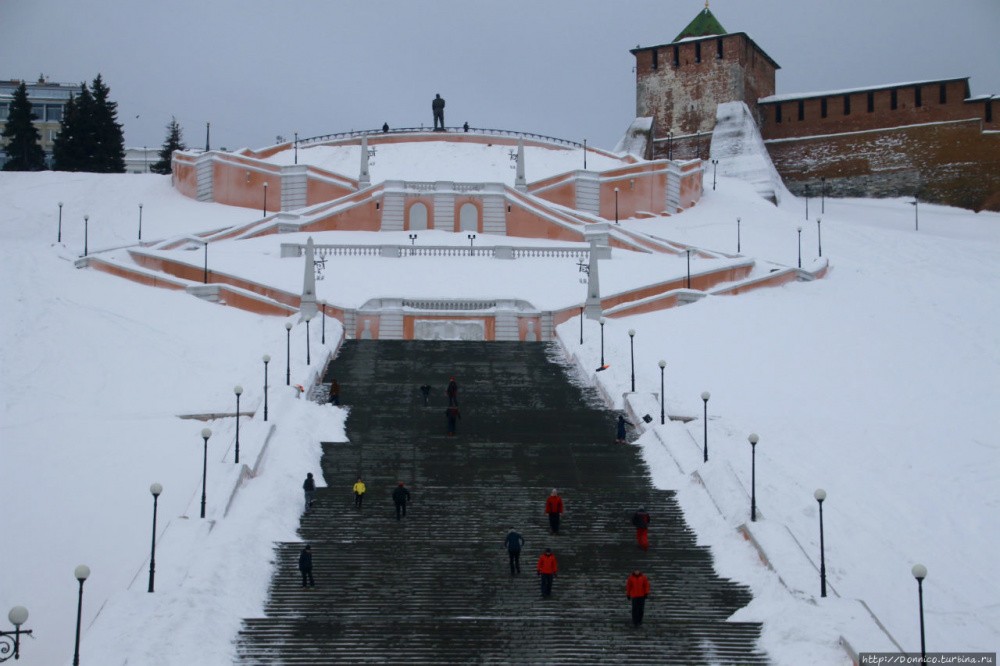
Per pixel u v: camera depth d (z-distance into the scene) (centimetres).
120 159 12212
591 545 3494
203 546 3303
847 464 4444
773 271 7206
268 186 9431
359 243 7912
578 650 2886
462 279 6875
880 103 12388
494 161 10325
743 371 5441
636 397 4756
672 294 6469
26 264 6462
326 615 3047
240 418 4553
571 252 7531
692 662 2850
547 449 4300
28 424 4588
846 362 5641
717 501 3741
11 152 12019
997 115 11881
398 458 4178
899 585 3603
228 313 6138
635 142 12612
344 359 5462
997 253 8844
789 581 3172
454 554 3412
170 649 2786
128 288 6347
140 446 4356
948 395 5253
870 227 9606
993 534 4000
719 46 12500
